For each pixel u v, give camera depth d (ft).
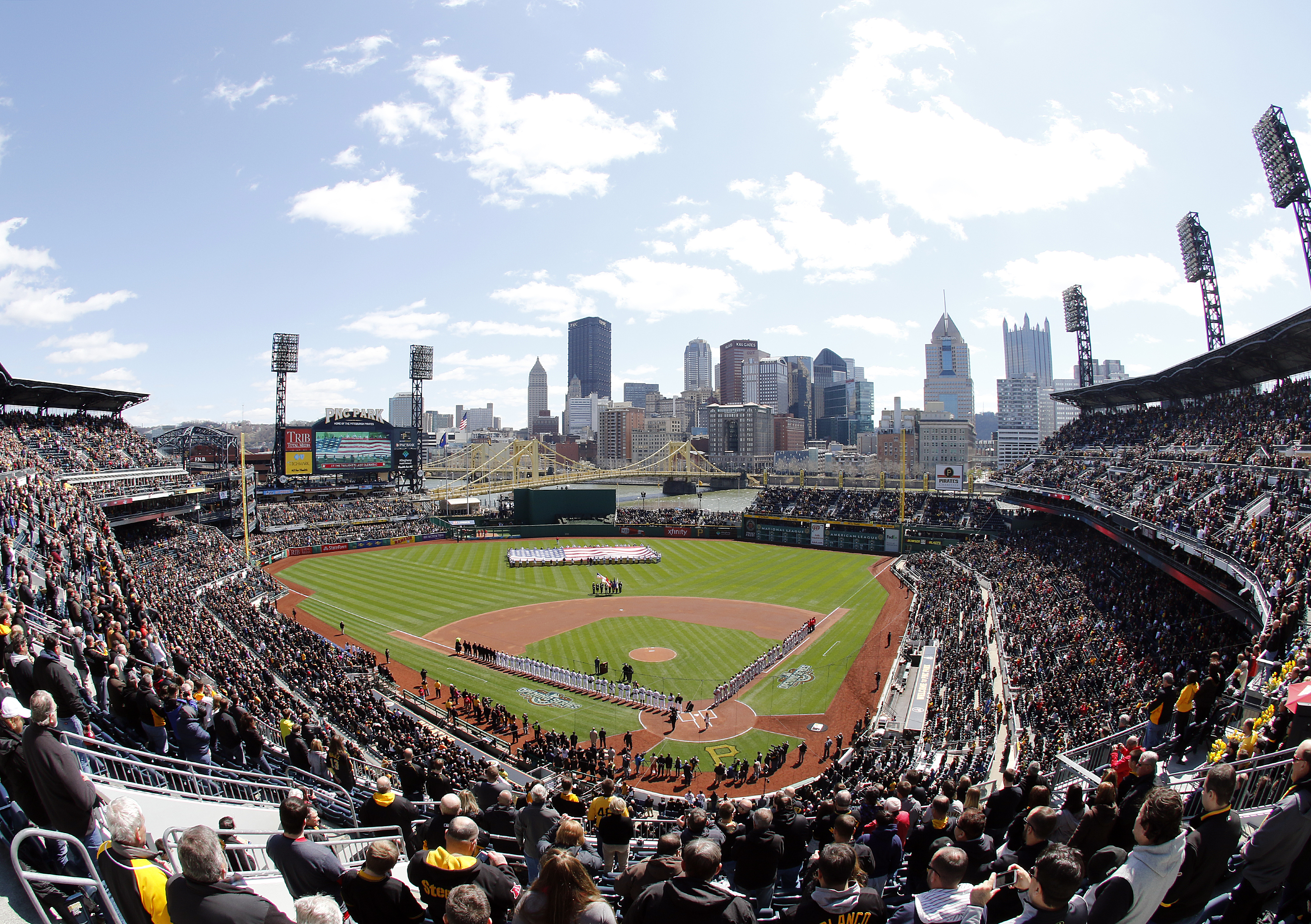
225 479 384.06
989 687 144.25
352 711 130.62
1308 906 27.76
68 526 152.76
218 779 51.67
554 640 209.05
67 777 29.07
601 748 134.82
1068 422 347.97
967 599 222.69
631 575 310.86
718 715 154.92
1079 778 72.38
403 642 205.98
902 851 43.45
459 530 415.85
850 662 189.67
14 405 312.91
